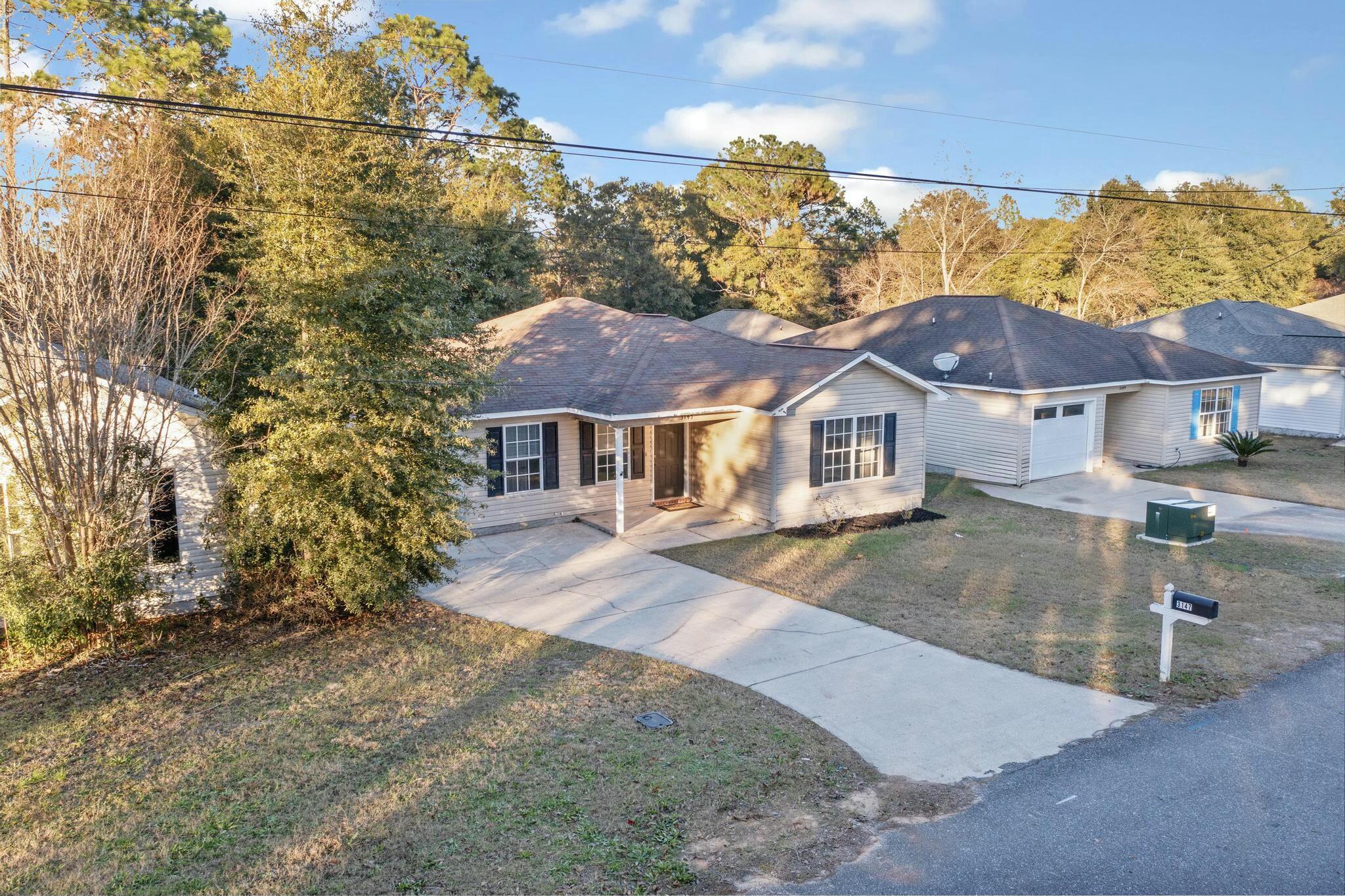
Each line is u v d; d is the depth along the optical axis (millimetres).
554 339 19438
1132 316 55031
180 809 6691
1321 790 7184
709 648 10508
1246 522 17469
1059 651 10398
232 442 11008
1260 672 9812
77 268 10031
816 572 13836
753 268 53000
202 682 9320
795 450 16781
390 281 10672
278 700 8844
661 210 57938
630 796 6895
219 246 15000
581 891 5629
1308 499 19406
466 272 12797
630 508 18062
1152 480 21766
